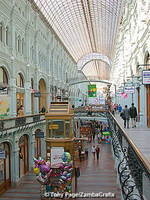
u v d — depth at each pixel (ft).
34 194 60.08
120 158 28.35
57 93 132.67
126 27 100.27
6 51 66.64
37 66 94.22
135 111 54.39
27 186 66.33
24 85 81.20
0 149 57.21
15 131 64.95
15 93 70.38
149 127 53.62
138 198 16.74
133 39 78.74
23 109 80.48
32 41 90.43
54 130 55.72
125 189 18.60
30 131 81.41
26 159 79.66
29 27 85.15
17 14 73.46
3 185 62.49
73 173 57.26
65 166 50.34
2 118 58.03
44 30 108.78
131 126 55.26
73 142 57.31
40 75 100.12
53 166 49.62
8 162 66.33
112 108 119.65
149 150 25.75
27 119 74.95
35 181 70.38
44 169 48.14
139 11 64.75
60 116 55.67
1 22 65.05
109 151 119.24
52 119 55.93
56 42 134.62
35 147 87.66
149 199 16.29
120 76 137.28
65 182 50.44
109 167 87.45
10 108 67.62
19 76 78.23
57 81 135.64
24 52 82.33
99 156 108.06
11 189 64.28
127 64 99.19
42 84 109.91
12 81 69.31
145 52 57.52
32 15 90.07
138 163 16.49
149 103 56.85
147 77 43.37
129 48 90.53
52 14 143.84
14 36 71.67
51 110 56.90
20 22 77.10
